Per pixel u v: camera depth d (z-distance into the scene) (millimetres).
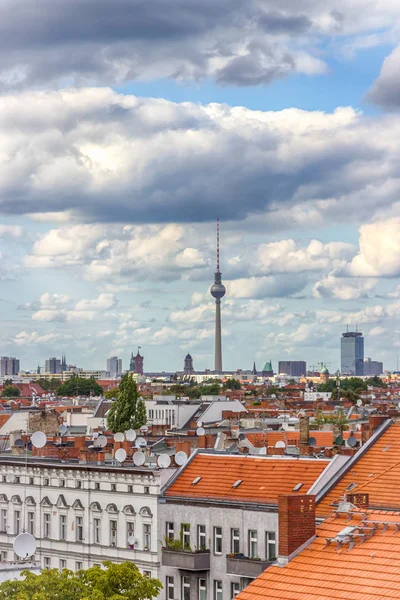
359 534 74812
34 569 93188
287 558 75750
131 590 92938
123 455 132750
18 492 140250
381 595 67000
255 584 74125
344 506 79625
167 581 118438
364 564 71375
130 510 124250
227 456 121250
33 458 145125
